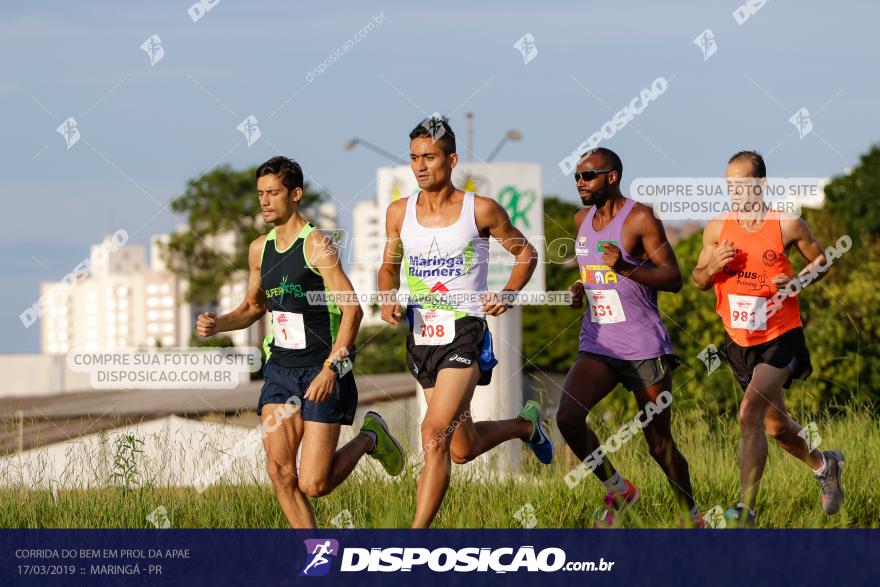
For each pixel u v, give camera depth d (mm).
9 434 27844
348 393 17969
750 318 19703
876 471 22078
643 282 18844
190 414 29828
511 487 22594
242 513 21469
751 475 18672
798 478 21828
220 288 150125
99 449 24812
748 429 19172
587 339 19625
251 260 18922
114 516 21531
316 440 17641
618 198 19266
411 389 43938
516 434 20391
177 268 150000
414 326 18266
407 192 45031
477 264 18109
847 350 34344
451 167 18016
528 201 45844
